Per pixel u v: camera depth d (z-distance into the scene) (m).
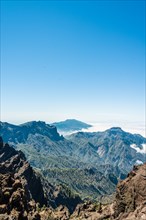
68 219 161.50
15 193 136.12
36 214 139.12
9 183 148.12
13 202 131.62
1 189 138.00
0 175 156.88
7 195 134.25
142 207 110.62
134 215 108.25
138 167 134.75
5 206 127.44
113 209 137.38
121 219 112.94
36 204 183.12
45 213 162.62
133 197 119.25
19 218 124.56
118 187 129.38
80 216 158.88
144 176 121.88
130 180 127.25
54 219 157.75
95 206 162.50
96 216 144.00
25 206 142.62
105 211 143.38
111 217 129.75
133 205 117.25
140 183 120.12
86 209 167.25
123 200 123.50
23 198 143.00
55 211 174.38
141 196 116.75
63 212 171.75
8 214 124.94
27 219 129.00
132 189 122.31
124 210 121.31
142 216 102.44
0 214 122.38
